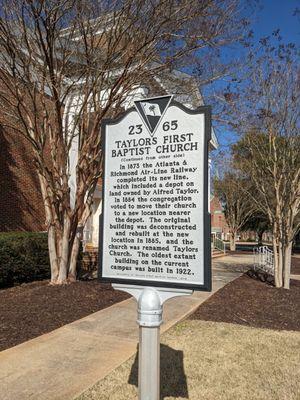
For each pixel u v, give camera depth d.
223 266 17.25
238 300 8.84
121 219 3.62
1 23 7.74
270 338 6.12
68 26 8.52
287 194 10.59
